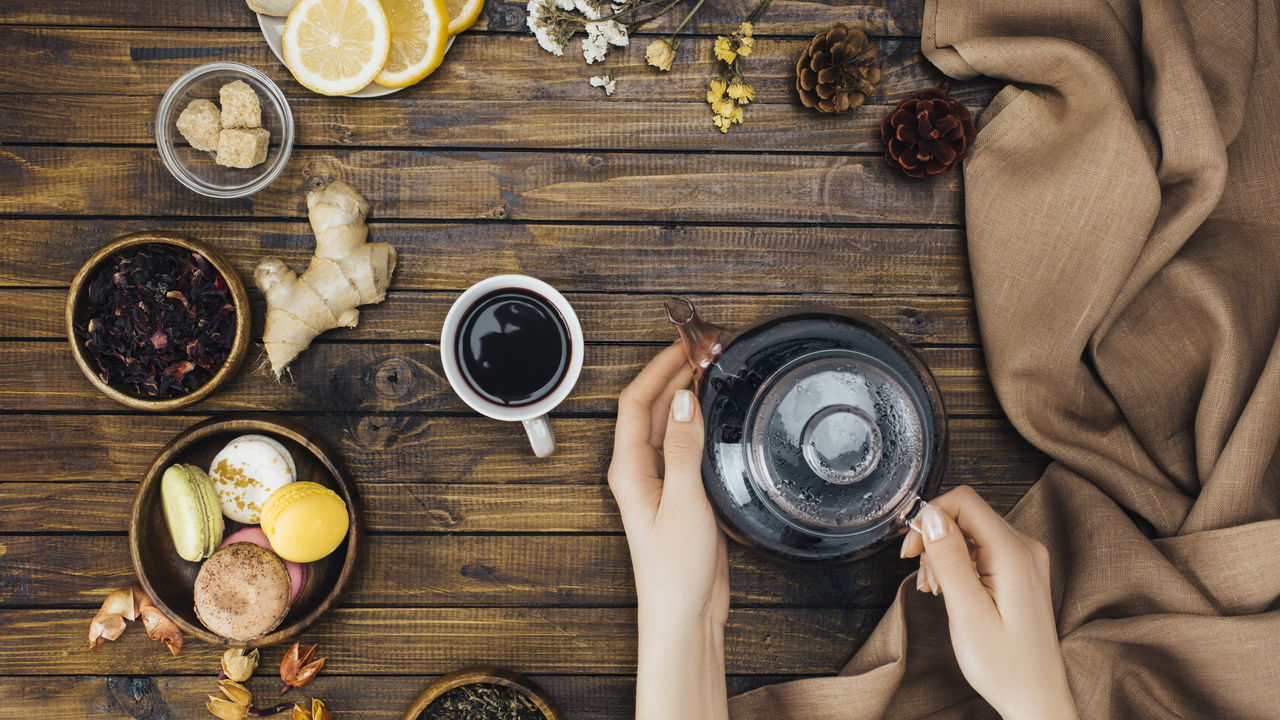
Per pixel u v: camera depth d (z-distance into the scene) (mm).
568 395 1238
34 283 1229
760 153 1239
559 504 1244
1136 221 1123
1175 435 1213
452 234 1233
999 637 921
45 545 1234
